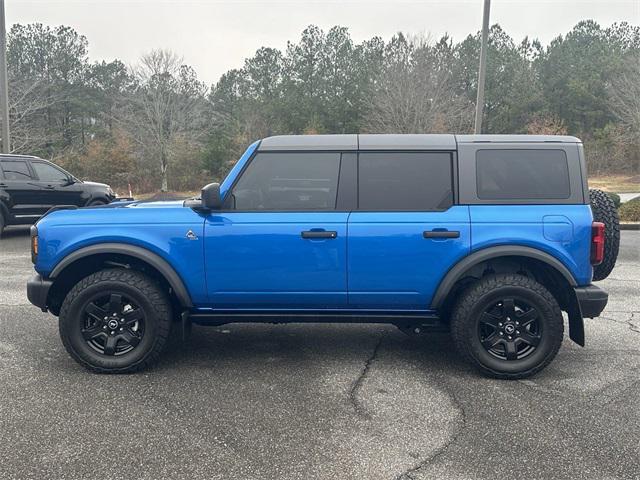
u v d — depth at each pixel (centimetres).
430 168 423
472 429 341
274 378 425
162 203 499
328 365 454
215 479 284
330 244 416
